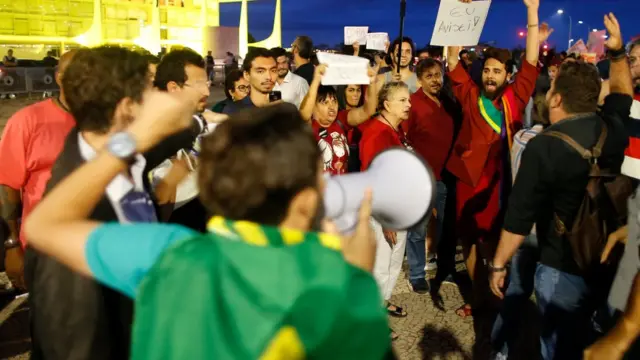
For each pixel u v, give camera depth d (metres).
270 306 0.86
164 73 2.94
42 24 37.16
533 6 3.92
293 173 0.96
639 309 1.57
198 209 2.72
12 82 19.03
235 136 0.99
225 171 0.96
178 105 1.10
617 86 3.30
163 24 44.06
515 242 2.65
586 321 2.61
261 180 0.95
